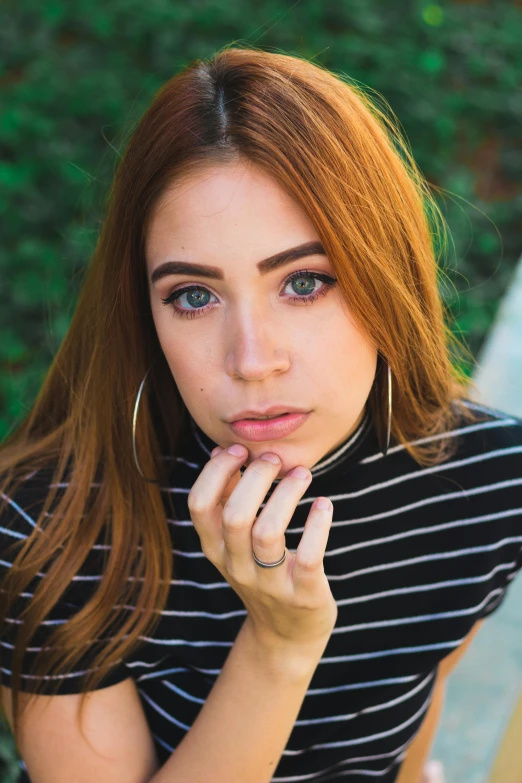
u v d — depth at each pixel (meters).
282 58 1.06
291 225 1.00
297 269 1.02
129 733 1.28
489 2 4.45
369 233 1.06
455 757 1.77
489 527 1.38
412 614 1.38
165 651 1.30
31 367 3.29
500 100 4.04
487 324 3.37
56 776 1.26
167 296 1.06
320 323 1.04
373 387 1.27
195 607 1.29
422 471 1.33
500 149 4.02
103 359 1.22
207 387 1.07
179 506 1.28
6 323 3.40
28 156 3.74
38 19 4.16
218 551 1.11
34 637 1.21
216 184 0.99
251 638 1.14
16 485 1.25
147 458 1.26
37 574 1.21
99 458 1.26
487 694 1.85
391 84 3.94
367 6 4.19
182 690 1.35
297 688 1.15
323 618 1.11
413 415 1.30
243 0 4.18
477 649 1.94
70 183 3.68
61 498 1.24
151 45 4.09
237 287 1.02
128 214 1.09
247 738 1.15
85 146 3.82
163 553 1.25
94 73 4.02
